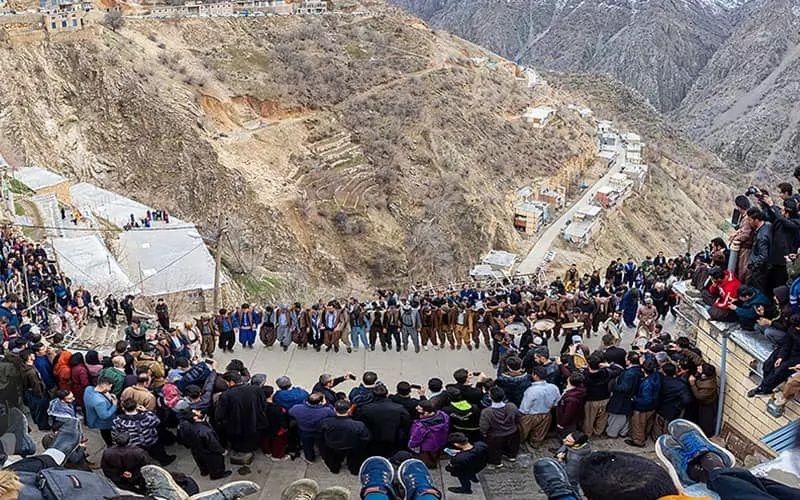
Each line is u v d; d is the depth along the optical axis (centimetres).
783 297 1066
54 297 2172
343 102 7819
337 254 6381
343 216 6519
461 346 1962
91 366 1262
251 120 7050
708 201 10688
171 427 1264
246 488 759
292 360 1903
